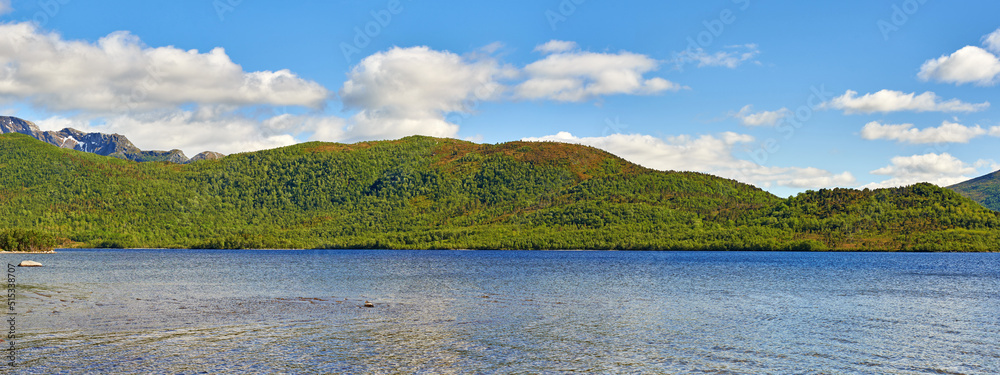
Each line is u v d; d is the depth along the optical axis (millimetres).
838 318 60969
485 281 106875
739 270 144500
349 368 39094
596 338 49219
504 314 61094
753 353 44656
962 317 62062
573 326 54438
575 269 147500
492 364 40781
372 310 62656
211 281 104562
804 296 81562
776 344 47719
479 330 51688
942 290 91250
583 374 38844
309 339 46906
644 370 39906
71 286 87188
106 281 100125
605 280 109812
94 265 161250
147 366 38500
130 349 42562
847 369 40625
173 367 38406
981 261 195000
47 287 84188
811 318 60906
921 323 58062
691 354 44188
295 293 82062
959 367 41188
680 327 54750
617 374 38969
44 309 59406
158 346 43625
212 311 60188
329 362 40312
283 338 47094
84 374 36562
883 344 48031
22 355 40344
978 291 89562
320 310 61969
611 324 55812
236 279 110438
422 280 109250
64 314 56438
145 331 48812
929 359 43250
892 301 76125
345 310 62312
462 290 88375
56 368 37625
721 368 40594
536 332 51281
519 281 107000
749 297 79938
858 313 64688
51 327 49594
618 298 77625
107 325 51094
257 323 53344
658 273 131500
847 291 89062
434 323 54719
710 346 46781
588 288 92438
